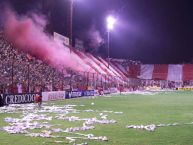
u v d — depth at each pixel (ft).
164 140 41.88
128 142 40.45
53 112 80.28
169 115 73.05
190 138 43.37
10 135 45.50
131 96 172.45
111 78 253.03
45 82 155.63
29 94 114.93
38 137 43.80
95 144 39.06
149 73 372.17
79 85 183.93
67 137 43.11
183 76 367.45
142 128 52.29
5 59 152.46
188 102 119.34
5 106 97.55
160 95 184.75
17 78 139.95
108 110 86.38
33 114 74.79
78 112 80.64
